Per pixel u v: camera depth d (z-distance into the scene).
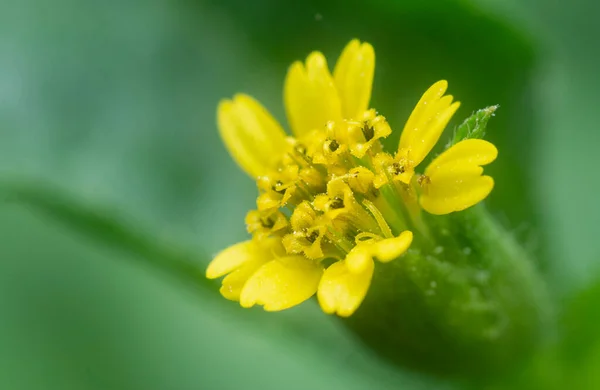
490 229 0.07
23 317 0.08
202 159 0.08
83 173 0.08
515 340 0.07
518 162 0.07
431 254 0.07
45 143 0.08
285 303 0.06
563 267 0.08
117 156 0.08
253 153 0.07
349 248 0.06
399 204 0.06
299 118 0.07
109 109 0.08
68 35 0.08
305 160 0.07
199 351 0.09
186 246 0.08
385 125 0.07
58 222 0.08
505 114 0.07
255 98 0.08
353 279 0.06
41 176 0.08
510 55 0.07
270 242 0.07
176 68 0.08
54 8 0.08
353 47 0.07
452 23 0.07
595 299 0.07
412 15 0.07
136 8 0.08
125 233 0.07
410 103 0.08
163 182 0.08
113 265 0.09
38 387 0.08
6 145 0.08
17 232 0.09
